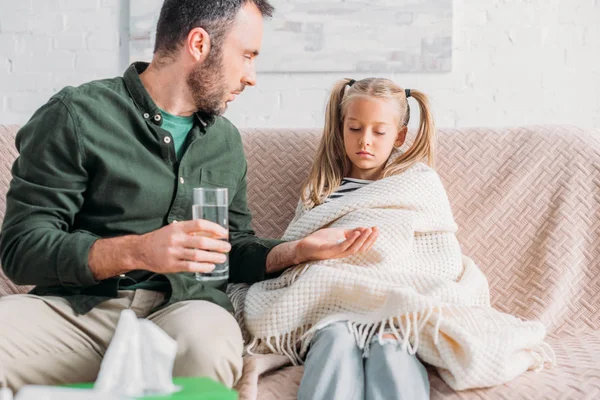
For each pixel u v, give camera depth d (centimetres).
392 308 133
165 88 140
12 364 118
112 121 133
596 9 287
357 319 136
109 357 86
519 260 166
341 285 140
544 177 171
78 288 130
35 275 123
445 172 175
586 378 123
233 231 158
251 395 118
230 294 154
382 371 123
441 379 130
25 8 293
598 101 289
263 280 154
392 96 168
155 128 136
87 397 78
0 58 294
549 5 288
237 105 292
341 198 163
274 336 140
